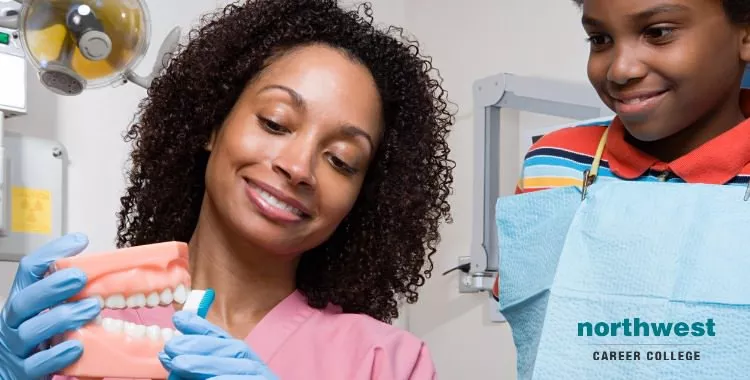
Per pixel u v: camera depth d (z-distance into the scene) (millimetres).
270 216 1049
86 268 896
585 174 1129
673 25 975
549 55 1989
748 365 969
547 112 1801
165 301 914
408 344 1139
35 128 1701
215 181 1084
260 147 1057
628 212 1055
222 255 1126
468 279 1938
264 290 1144
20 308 891
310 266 1207
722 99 1049
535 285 1131
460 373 2094
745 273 986
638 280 1021
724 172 1047
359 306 1221
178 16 1946
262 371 911
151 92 1225
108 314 1083
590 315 1031
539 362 1032
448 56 2258
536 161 1228
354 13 1229
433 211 1291
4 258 1611
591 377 1020
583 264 1055
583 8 1049
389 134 1206
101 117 1808
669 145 1093
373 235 1221
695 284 996
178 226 1187
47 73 1179
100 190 1788
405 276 1261
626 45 1001
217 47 1153
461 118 2193
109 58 1193
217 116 1153
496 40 2129
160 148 1195
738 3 979
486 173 1838
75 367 872
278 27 1157
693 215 1024
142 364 885
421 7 2355
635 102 1014
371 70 1171
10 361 907
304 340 1120
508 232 1184
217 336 913
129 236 1222
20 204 1632
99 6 1157
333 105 1079
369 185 1209
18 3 1295
